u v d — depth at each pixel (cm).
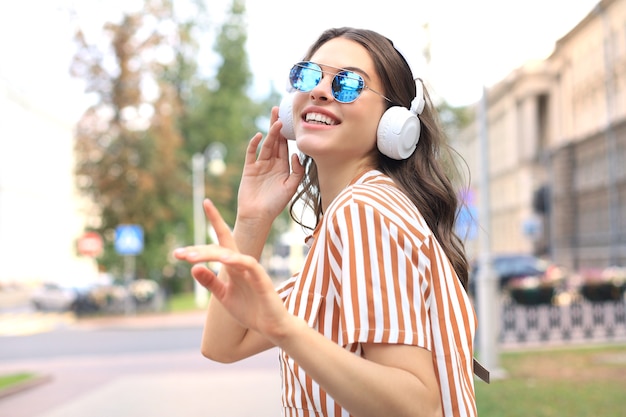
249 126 4222
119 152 2783
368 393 111
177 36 2844
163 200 2964
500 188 6594
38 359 1432
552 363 1012
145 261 3105
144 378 1077
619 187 4250
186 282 4206
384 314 119
